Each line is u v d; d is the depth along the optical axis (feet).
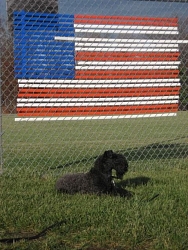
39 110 22.98
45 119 23.02
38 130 48.62
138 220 16.48
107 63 23.61
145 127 52.90
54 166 25.85
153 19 24.02
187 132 47.70
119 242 15.33
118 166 19.58
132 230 15.74
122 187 20.68
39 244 15.12
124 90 23.89
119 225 16.26
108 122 60.29
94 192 19.49
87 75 23.40
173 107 24.61
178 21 24.45
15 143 37.35
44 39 22.79
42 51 22.81
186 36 24.56
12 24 22.54
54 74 22.99
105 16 23.43
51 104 23.06
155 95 24.31
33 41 22.67
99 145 36.11
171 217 16.99
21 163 26.94
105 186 19.54
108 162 19.53
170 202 18.40
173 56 24.41
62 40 22.98
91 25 23.29
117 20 23.57
